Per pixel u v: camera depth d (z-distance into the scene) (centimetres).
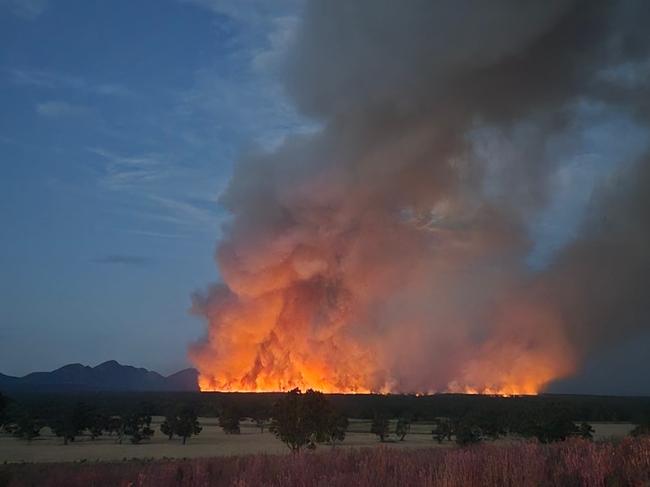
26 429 7256
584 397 13800
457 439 5862
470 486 1130
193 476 1666
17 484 1975
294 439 3975
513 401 11294
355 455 1812
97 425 7638
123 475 1988
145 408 11531
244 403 11750
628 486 1137
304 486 1305
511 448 1770
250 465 1777
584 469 1195
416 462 1510
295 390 4088
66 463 3741
